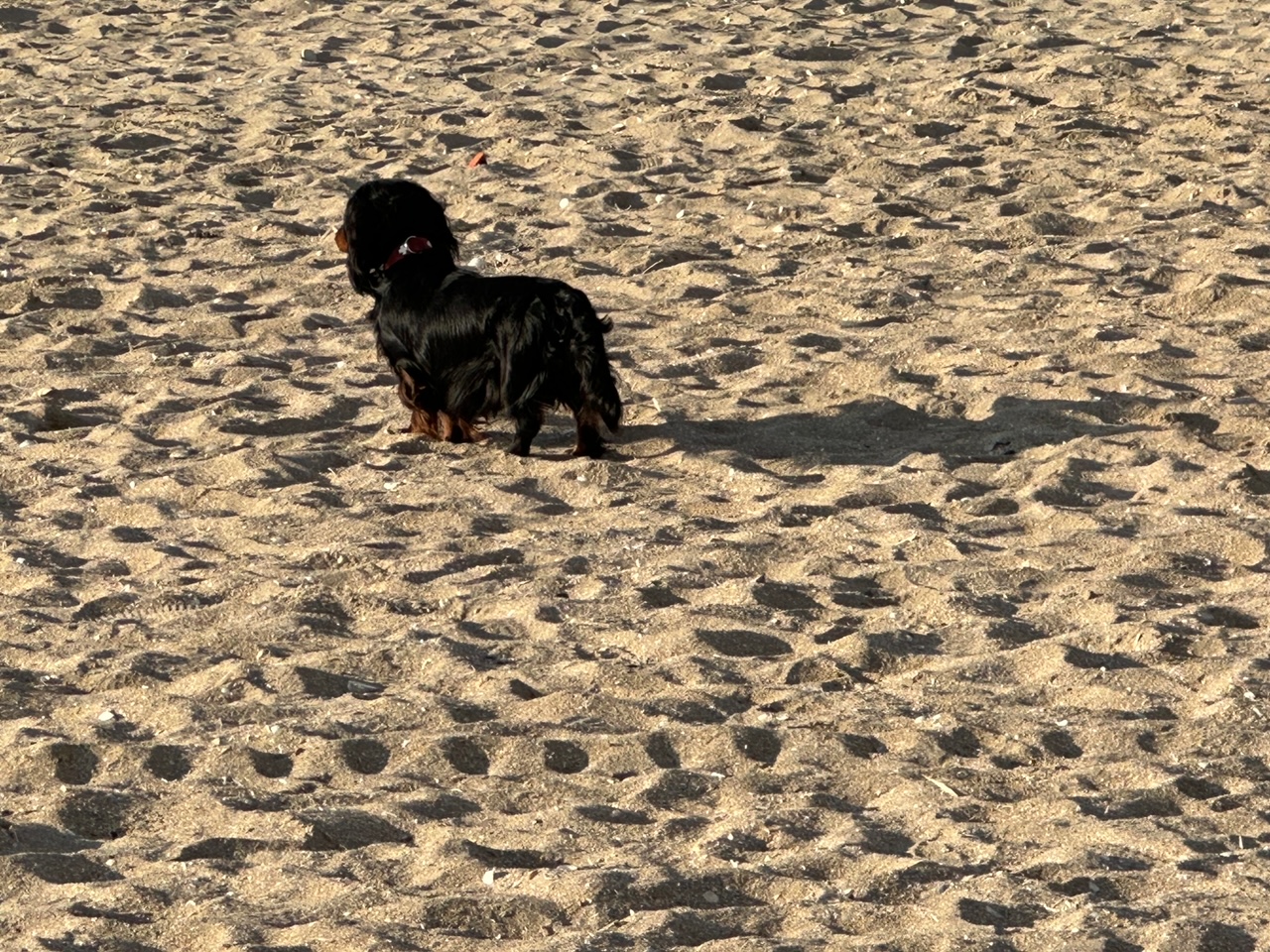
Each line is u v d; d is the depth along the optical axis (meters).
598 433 5.39
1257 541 4.91
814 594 4.80
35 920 4.01
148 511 5.16
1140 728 4.38
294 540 5.06
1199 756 4.33
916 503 5.15
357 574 4.89
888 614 4.75
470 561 4.94
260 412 5.62
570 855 4.14
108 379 5.82
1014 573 4.85
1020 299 6.15
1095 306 6.08
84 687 4.57
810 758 4.36
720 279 6.38
